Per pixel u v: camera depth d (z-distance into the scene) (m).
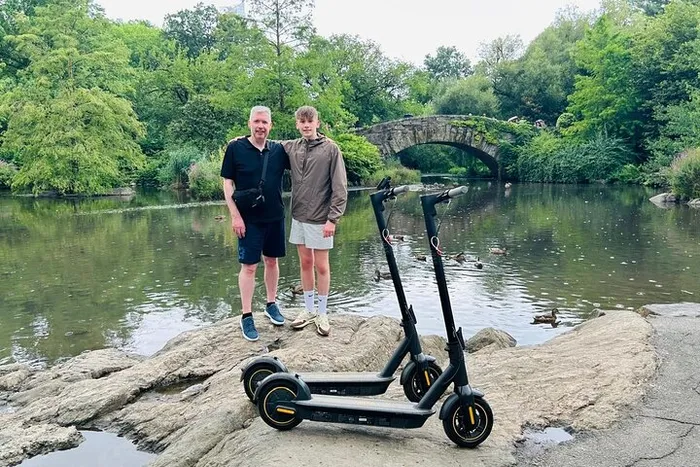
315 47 34.34
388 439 3.45
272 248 5.60
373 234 16.61
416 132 40.06
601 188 33.12
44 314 8.77
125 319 8.47
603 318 6.16
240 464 3.20
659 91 34.78
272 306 5.93
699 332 5.52
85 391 4.92
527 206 23.98
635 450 3.47
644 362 4.65
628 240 14.76
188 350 5.53
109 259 12.91
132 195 31.36
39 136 29.84
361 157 35.78
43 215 21.64
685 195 24.16
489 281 10.55
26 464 4.05
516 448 3.49
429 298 9.45
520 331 7.72
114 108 31.83
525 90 54.22
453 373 3.39
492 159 43.16
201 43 64.69
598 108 38.09
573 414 3.91
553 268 11.55
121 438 4.36
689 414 3.90
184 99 45.47
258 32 33.09
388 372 3.98
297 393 3.51
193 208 23.83
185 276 11.15
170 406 4.56
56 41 31.92
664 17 36.91
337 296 9.62
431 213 3.44
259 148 5.31
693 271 11.01
